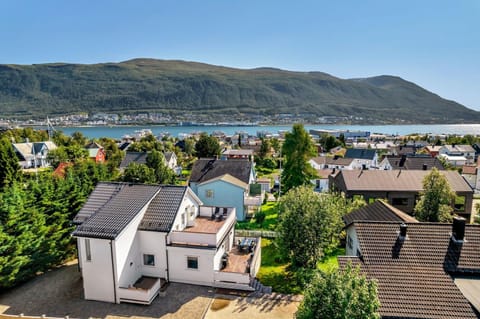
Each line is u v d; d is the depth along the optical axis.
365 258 17.45
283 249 23.16
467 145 115.56
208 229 25.19
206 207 28.72
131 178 39.66
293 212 23.20
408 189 41.31
